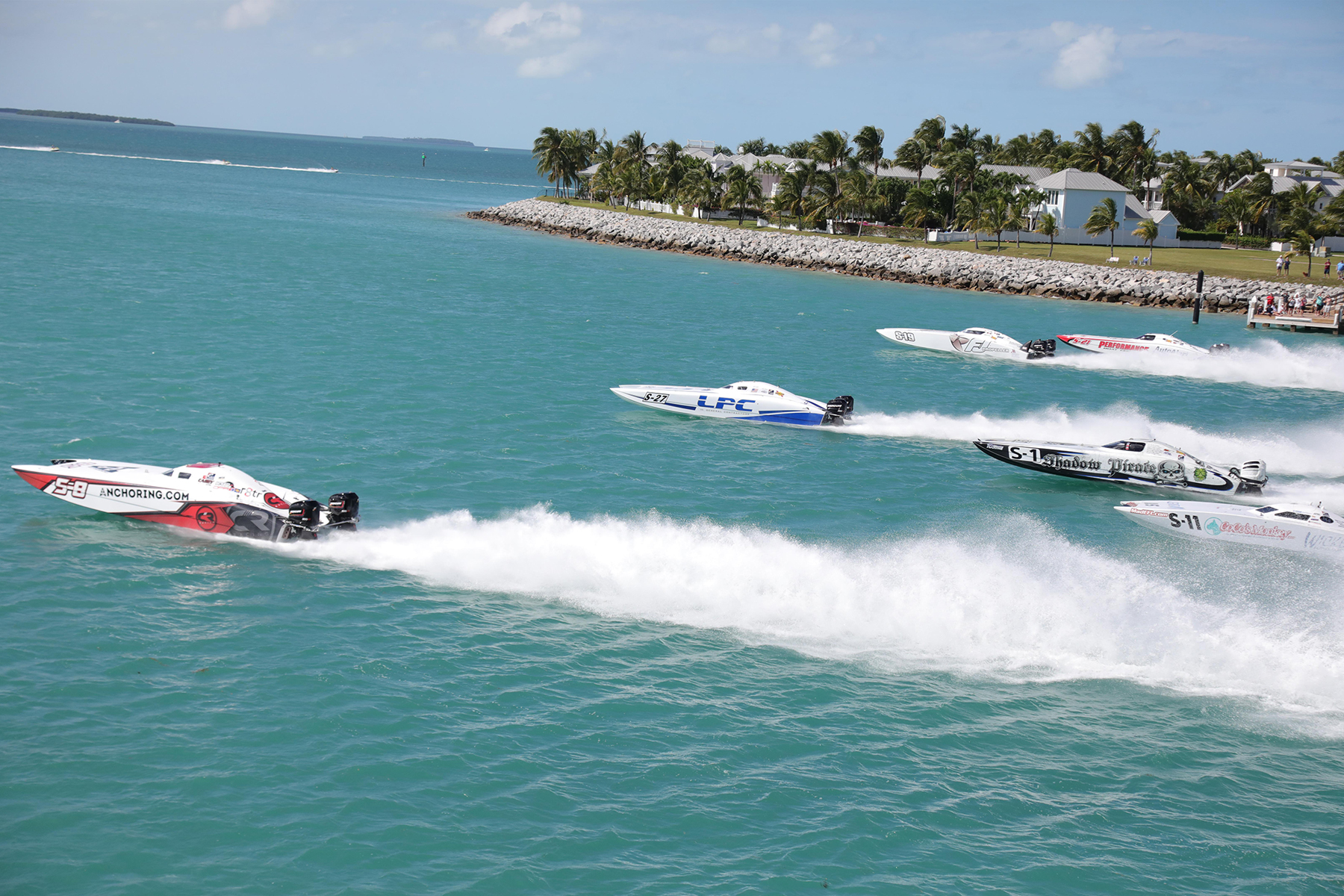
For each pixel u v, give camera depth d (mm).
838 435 35344
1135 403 44062
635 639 18984
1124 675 18672
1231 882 13344
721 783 14789
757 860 13242
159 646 17656
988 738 16391
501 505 25719
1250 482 30547
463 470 28359
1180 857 13797
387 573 21234
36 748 14461
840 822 14070
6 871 12109
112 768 14172
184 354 39719
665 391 37031
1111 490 30859
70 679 16359
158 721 15367
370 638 18375
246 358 39875
